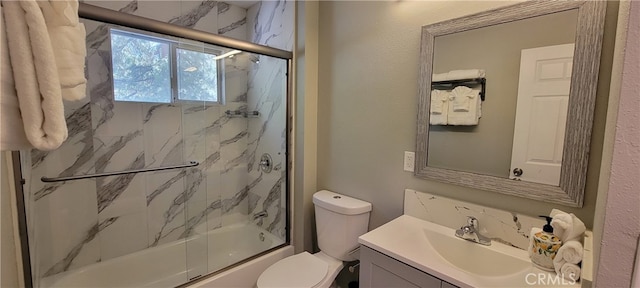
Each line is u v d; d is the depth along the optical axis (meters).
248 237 2.39
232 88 2.41
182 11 2.17
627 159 0.49
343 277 2.01
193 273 1.88
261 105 2.34
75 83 0.63
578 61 1.01
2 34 0.49
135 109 1.96
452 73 1.35
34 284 1.43
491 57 1.22
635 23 0.47
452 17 1.34
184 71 2.13
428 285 1.04
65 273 1.73
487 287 0.91
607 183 0.54
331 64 1.93
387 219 1.68
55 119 0.55
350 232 1.70
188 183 2.23
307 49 1.96
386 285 1.20
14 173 1.28
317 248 2.12
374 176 1.73
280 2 2.13
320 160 2.08
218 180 2.40
